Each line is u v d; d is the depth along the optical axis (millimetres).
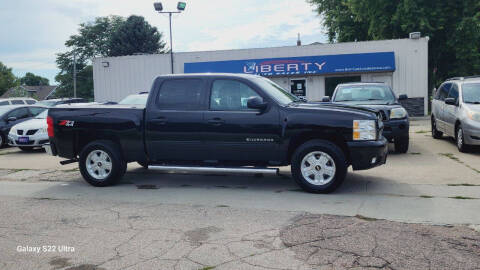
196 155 6691
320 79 23047
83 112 7145
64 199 6270
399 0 27328
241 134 6414
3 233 4703
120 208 5656
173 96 6816
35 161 10594
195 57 23828
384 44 22109
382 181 6910
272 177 7555
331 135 6324
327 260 3697
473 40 26984
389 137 9328
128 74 24828
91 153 7121
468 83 10258
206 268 3605
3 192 6871
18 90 64625
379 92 10625
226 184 7055
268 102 6387
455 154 9508
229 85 6621
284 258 3768
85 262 3828
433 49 29156
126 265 3727
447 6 27250
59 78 65312
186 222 4938
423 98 22203
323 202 5680
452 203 5449
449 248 3895
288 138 6254
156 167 6785
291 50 22766
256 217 5055
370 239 4168
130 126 6891
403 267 3512
